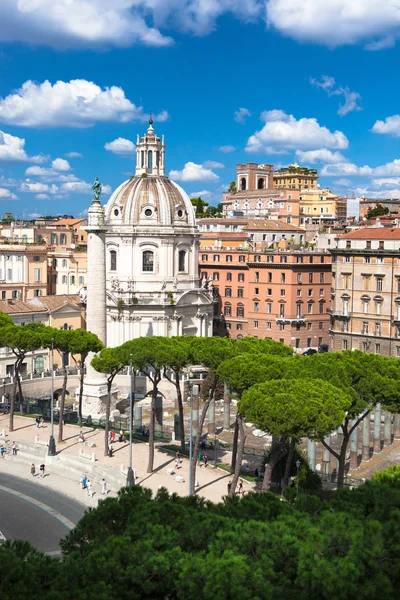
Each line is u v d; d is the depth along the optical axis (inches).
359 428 3708.2
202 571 1165.1
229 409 4138.8
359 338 4825.3
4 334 3784.5
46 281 6156.5
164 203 5324.8
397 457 3543.3
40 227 7785.4
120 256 5315.0
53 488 2935.5
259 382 2650.1
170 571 1203.9
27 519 2576.3
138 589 1224.2
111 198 5462.6
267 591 1128.2
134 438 3629.4
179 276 5383.9
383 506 1471.5
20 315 4943.4
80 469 3129.9
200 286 5703.7
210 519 1337.4
